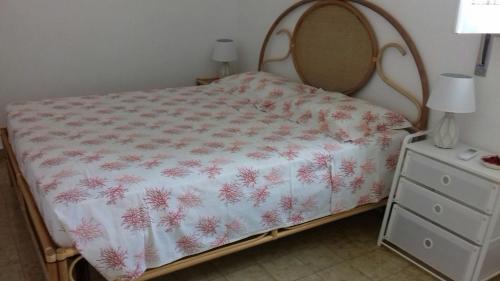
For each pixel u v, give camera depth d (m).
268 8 3.76
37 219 1.77
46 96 3.56
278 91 3.07
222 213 1.93
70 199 1.65
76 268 1.75
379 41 2.77
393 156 2.48
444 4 2.33
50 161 1.96
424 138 2.51
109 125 2.52
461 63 2.31
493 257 2.08
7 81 3.38
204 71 4.25
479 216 1.98
